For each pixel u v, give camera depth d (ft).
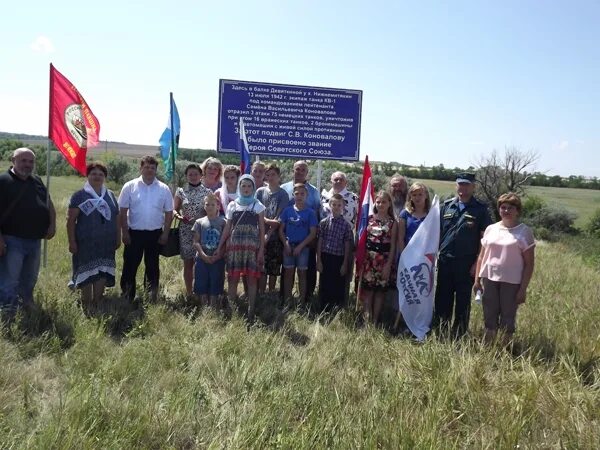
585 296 31.19
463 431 14.61
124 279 25.35
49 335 19.47
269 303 26.13
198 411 14.66
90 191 23.35
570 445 13.62
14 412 13.87
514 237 20.57
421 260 22.70
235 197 26.55
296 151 33.47
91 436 12.88
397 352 19.66
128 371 16.60
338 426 13.92
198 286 24.75
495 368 18.75
